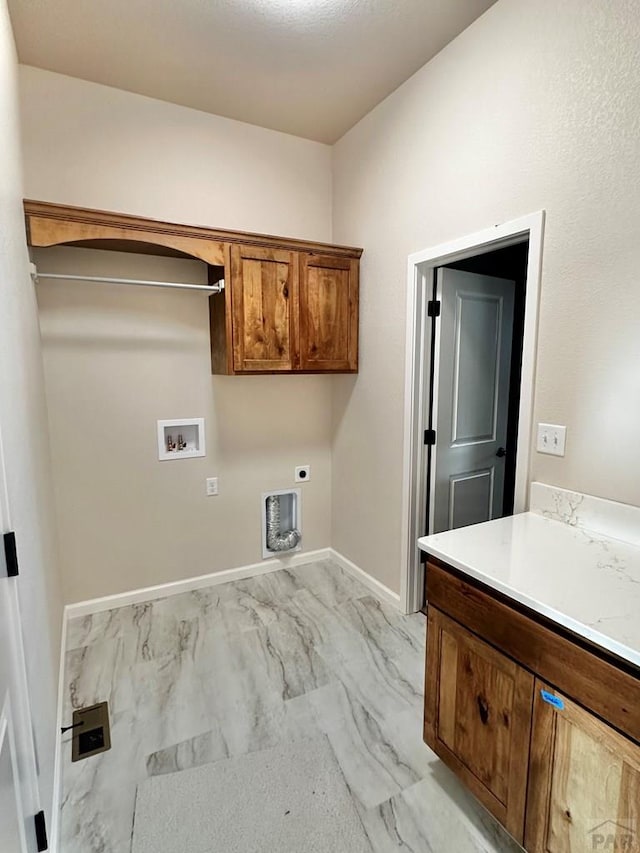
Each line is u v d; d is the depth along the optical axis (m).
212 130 2.71
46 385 2.44
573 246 1.62
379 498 2.85
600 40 1.49
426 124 2.27
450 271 2.52
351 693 2.03
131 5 1.87
